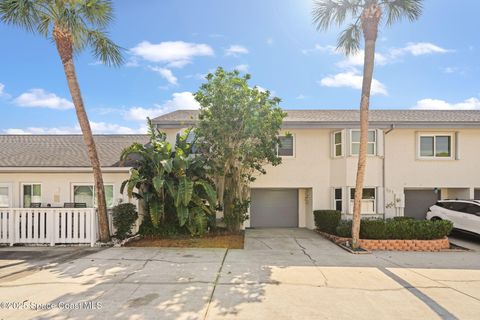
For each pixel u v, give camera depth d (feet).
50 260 27.58
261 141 40.60
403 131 49.39
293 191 52.65
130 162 43.04
